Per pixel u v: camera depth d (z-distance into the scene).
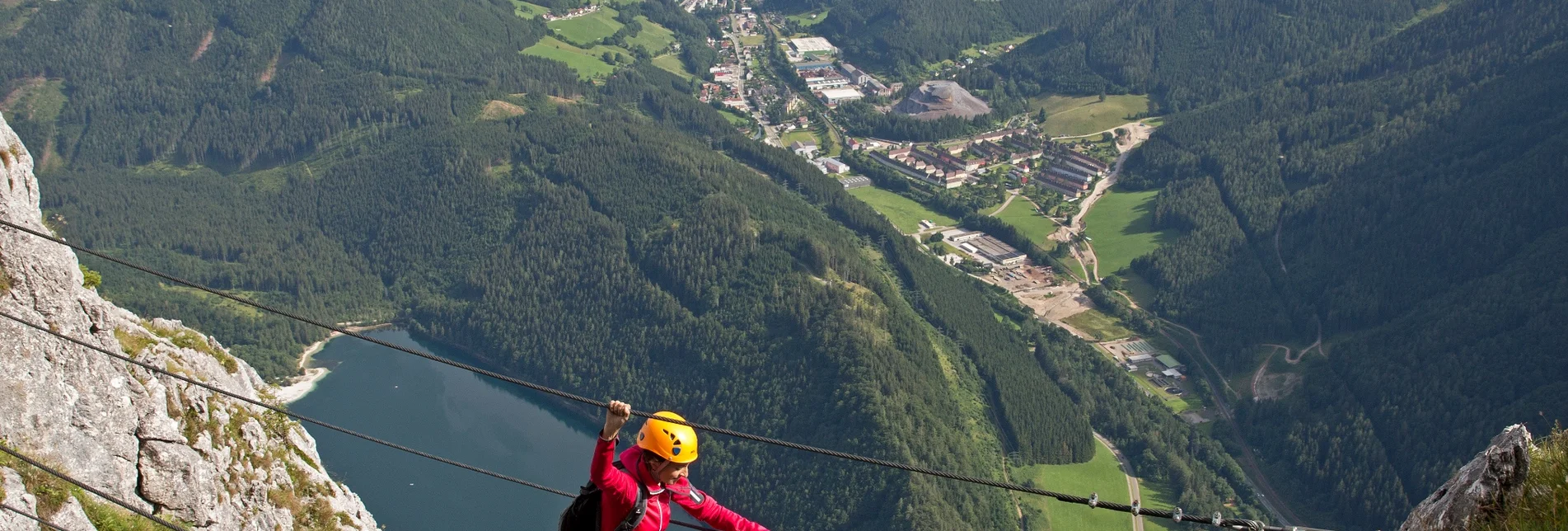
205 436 36.59
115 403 32.34
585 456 163.88
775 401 178.12
